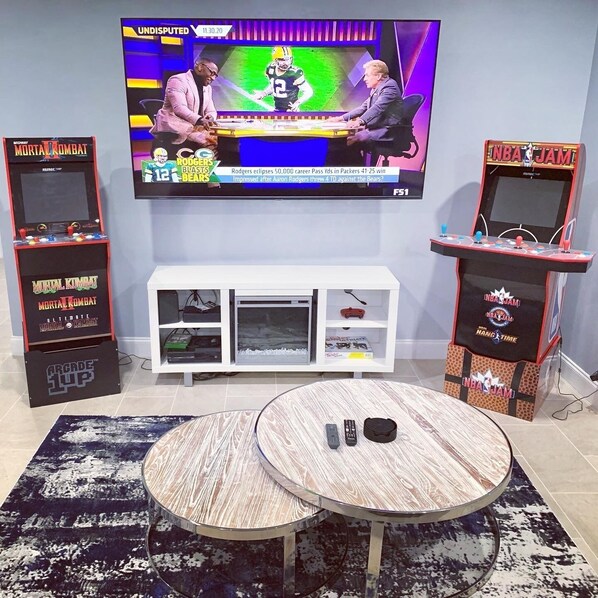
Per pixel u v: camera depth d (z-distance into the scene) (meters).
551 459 2.95
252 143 3.51
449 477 2.06
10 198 3.15
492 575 2.24
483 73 3.54
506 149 3.18
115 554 2.29
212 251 3.81
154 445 2.33
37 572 2.20
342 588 2.17
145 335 3.98
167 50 3.33
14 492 2.61
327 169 3.58
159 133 3.46
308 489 1.99
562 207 3.13
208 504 2.00
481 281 3.26
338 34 3.34
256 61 3.37
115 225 3.74
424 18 3.43
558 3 3.43
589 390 3.54
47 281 3.18
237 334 3.52
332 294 3.85
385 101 3.46
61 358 3.31
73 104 3.50
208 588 2.15
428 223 3.81
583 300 3.62
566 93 3.59
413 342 4.05
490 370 3.32
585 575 2.24
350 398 2.59
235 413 2.57
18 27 3.36
